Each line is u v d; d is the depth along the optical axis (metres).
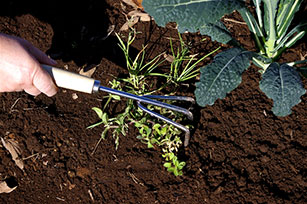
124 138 0.88
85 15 1.02
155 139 0.84
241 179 0.83
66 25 1.01
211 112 0.89
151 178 0.84
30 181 0.85
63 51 0.97
